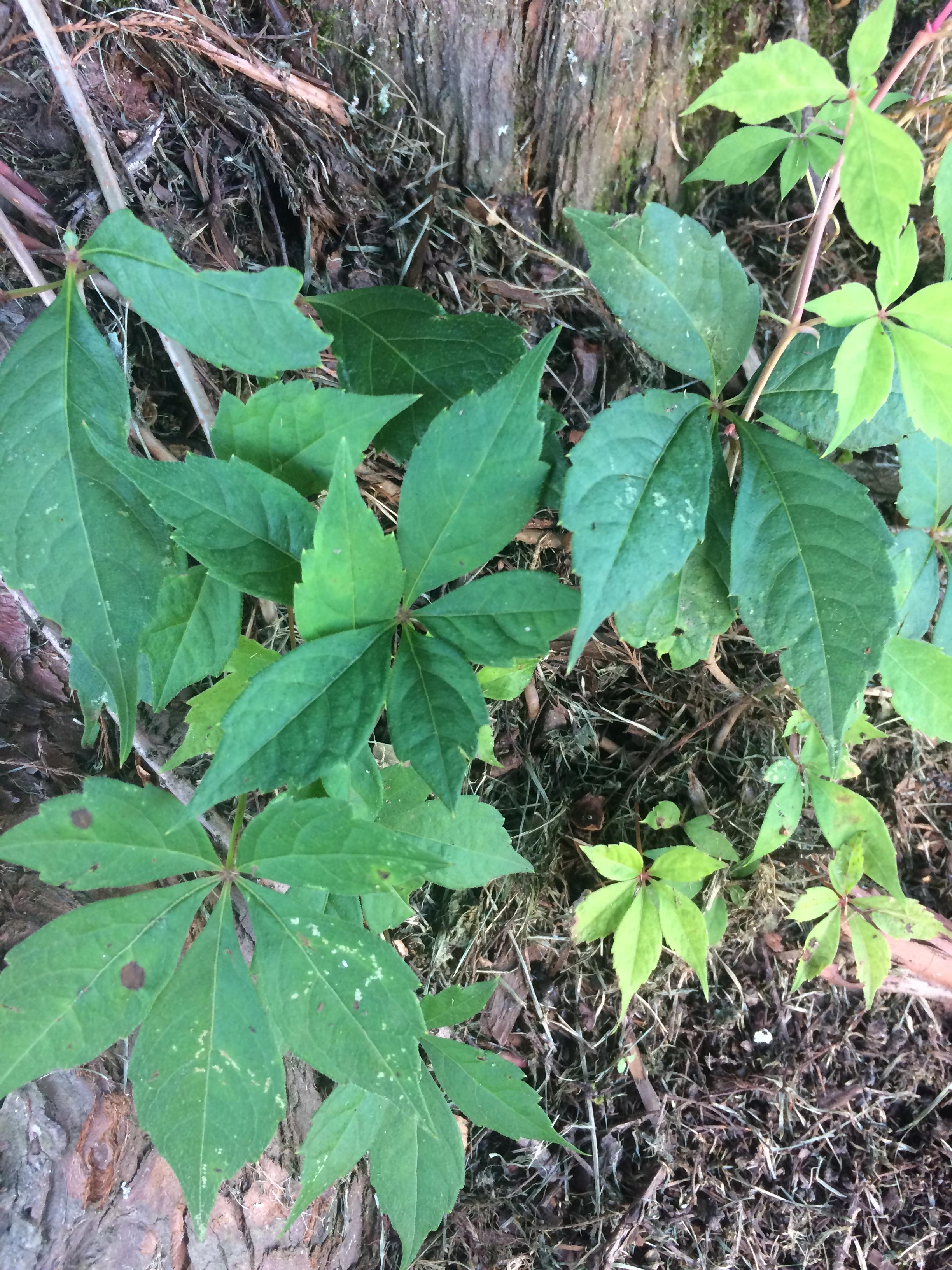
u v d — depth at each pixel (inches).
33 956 9.9
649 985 18.6
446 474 10.1
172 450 14.8
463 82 15.2
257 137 14.4
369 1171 14.7
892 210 9.4
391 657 9.9
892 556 13.6
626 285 11.4
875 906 16.3
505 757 18.1
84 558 10.4
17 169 13.3
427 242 15.9
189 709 15.2
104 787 10.1
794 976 19.0
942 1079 19.2
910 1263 18.3
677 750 18.6
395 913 12.9
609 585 10.3
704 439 11.2
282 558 10.3
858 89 9.8
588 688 18.4
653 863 17.3
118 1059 13.4
